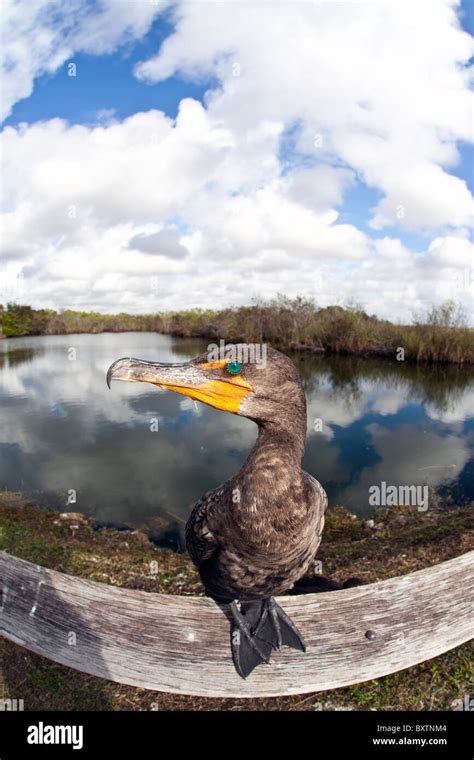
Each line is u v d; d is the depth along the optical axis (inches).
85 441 452.4
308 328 1058.1
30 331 1691.7
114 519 302.4
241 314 1234.6
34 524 287.6
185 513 311.4
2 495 334.3
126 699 143.9
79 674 152.7
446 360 845.8
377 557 233.1
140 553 252.2
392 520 299.7
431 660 153.3
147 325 1865.2
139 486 350.0
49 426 502.6
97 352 1056.8
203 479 367.9
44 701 142.3
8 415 548.7
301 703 141.6
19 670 152.9
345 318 1004.6
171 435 473.1
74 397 648.4
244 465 117.6
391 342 937.5
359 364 871.7
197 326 1473.9
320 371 812.0
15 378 783.1
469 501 326.3
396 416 541.6
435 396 638.5
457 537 241.9
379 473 378.6
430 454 418.6
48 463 394.9
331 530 290.7
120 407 591.2
